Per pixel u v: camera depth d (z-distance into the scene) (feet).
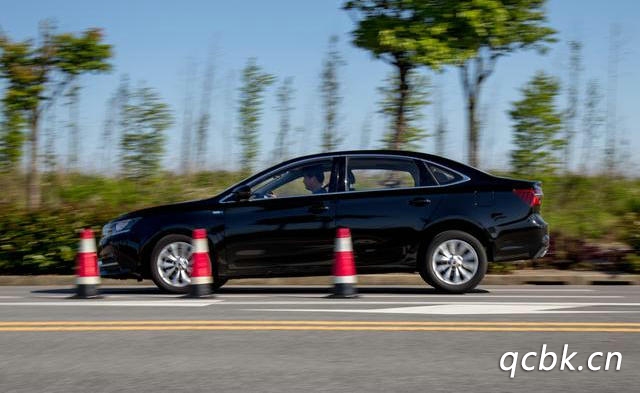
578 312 35.99
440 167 43.86
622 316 34.81
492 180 43.65
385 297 41.73
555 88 65.10
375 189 43.70
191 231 43.83
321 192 43.78
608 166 66.28
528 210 43.09
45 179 67.10
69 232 55.01
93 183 65.77
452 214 42.98
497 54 61.11
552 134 64.90
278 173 44.37
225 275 43.83
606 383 23.79
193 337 30.19
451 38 57.67
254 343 29.04
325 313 35.60
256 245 43.57
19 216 55.11
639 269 53.36
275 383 23.67
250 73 70.38
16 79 63.10
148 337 30.27
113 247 44.75
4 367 25.84
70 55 63.72
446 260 43.09
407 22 57.72
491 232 42.93
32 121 64.80
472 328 31.78
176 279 44.09
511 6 58.44
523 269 55.01
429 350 27.86
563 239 55.42
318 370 25.14
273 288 49.39
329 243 43.27
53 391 23.11
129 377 24.48
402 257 43.27
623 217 54.65
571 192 64.28
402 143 61.87
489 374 24.67
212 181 70.18
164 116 68.64
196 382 23.85
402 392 22.71
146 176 68.28
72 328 32.17
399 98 61.67
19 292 47.29
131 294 45.11
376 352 27.55
